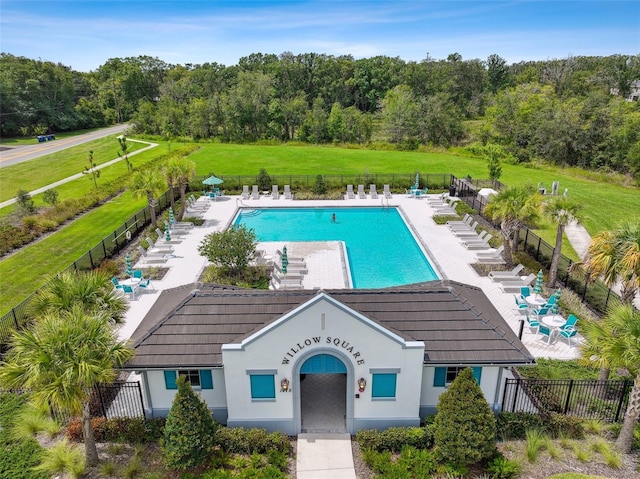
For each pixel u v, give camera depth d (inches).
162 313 650.8
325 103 4766.2
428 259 1181.7
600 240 721.6
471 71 4842.5
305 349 562.6
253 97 3523.6
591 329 589.0
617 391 652.7
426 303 629.6
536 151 2706.7
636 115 2356.1
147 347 591.5
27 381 470.0
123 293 990.4
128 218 1530.5
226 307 623.8
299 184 1893.5
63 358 485.1
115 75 5295.3
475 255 1201.4
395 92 3727.9
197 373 598.5
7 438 591.2
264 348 559.2
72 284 610.2
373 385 582.9
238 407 593.6
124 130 4065.0
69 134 4013.3
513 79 5438.0
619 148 2381.9
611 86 4116.6
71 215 1542.8
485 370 603.8
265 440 564.1
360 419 599.8
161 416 621.6
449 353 586.6
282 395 586.6
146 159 2655.0
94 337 503.8
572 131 2516.0
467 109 4384.8
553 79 4311.0
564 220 949.8
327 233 1425.9
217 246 1040.8
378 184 1911.9
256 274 1072.8
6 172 2314.2
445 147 3097.9
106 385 650.8
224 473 522.0
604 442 577.0
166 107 3752.5
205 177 1914.4
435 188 1907.0
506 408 646.5
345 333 553.6
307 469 544.1
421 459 541.6
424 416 631.8
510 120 2898.6
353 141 3358.8
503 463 530.6
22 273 1109.7
